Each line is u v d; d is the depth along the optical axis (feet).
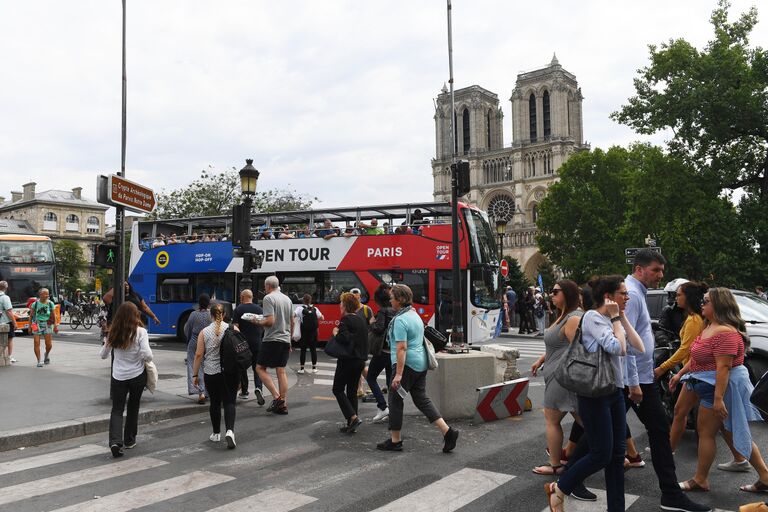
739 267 100.53
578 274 192.03
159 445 25.08
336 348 26.68
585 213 187.11
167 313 73.00
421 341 23.81
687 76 96.22
